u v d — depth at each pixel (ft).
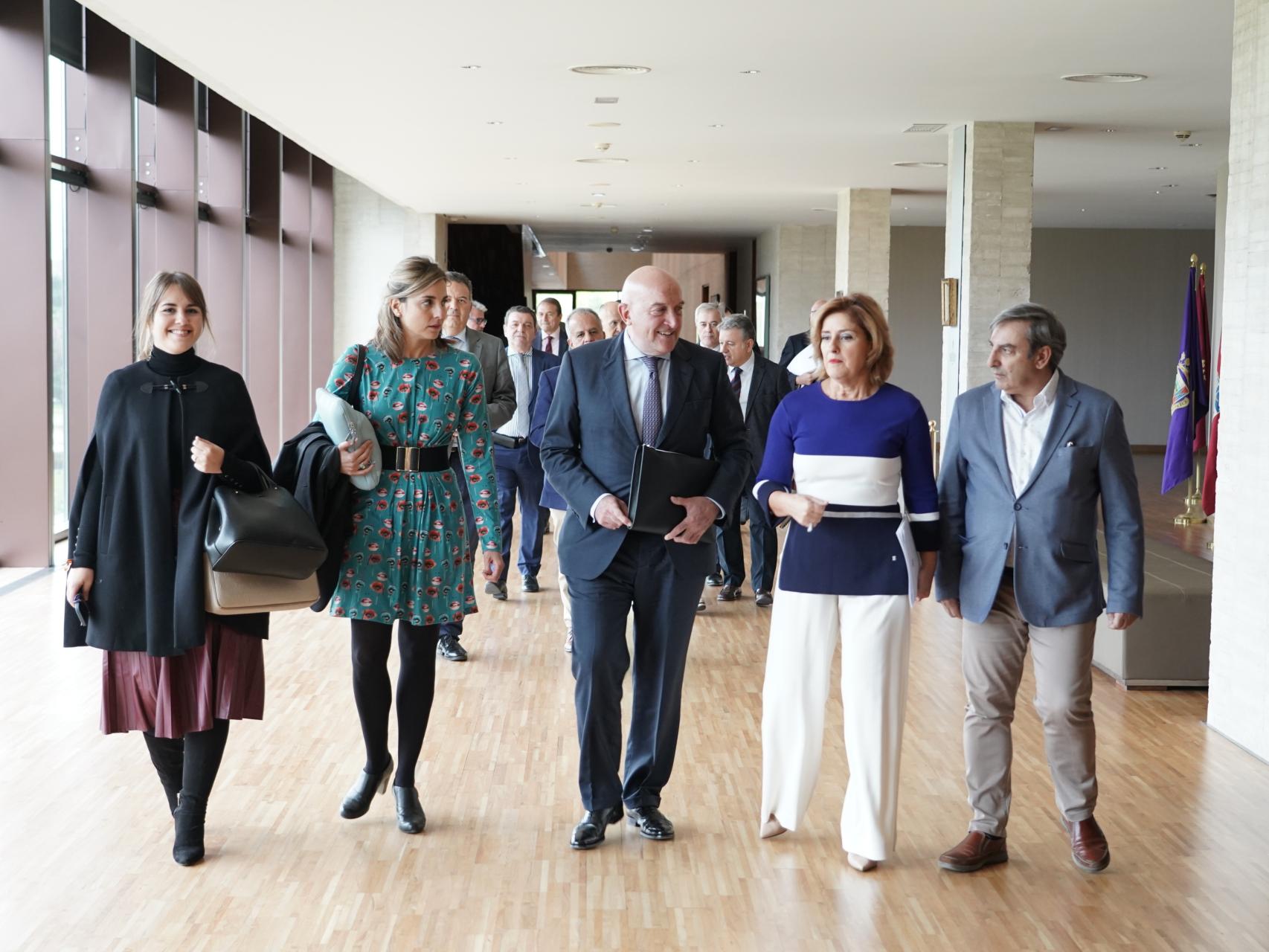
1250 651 15.67
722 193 49.96
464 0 20.97
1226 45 23.97
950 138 33.78
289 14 21.97
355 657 12.35
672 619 11.96
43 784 13.62
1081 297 65.72
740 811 13.20
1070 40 23.62
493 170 43.50
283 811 12.96
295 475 11.76
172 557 11.02
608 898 10.95
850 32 23.04
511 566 29.22
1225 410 16.52
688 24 22.48
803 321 63.77
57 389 30.60
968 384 32.55
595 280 108.06
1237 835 12.66
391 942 10.07
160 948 9.87
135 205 30.45
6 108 25.93
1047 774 14.51
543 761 14.75
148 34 23.53
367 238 58.59
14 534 27.27
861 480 11.43
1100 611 11.47
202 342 40.93
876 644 11.40
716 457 12.39
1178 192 49.06
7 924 10.25
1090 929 10.44
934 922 10.54
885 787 11.52
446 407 12.11
